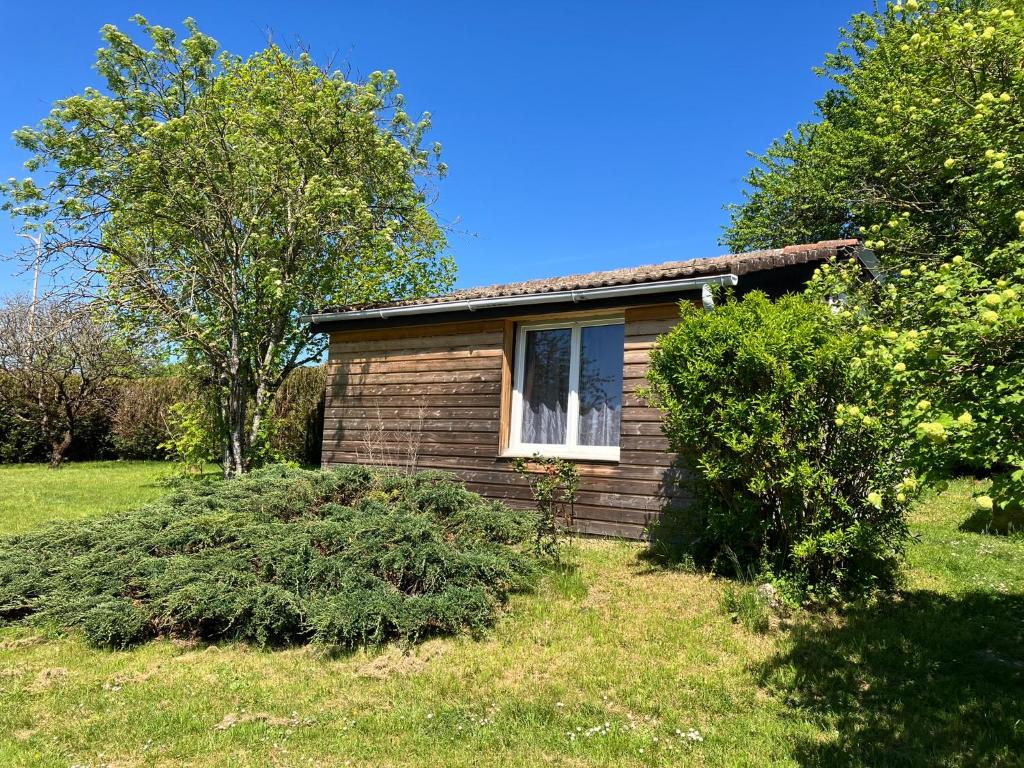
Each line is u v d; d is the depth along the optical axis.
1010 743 3.10
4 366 19.56
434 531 5.31
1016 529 7.32
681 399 5.62
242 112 12.56
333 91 12.78
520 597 5.43
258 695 3.82
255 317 11.70
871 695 3.66
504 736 3.29
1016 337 2.49
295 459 16.11
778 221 21.69
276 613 4.61
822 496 5.03
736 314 5.45
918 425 2.50
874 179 14.75
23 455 20.83
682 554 6.37
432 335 9.35
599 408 8.06
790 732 3.28
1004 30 5.11
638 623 4.81
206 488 6.60
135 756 3.15
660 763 3.02
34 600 5.10
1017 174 4.11
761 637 4.50
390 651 4.42
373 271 14.91
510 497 8.39
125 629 4.57
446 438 9.05
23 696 3.84
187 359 11.68
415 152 15.01
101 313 10.20
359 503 5.95
